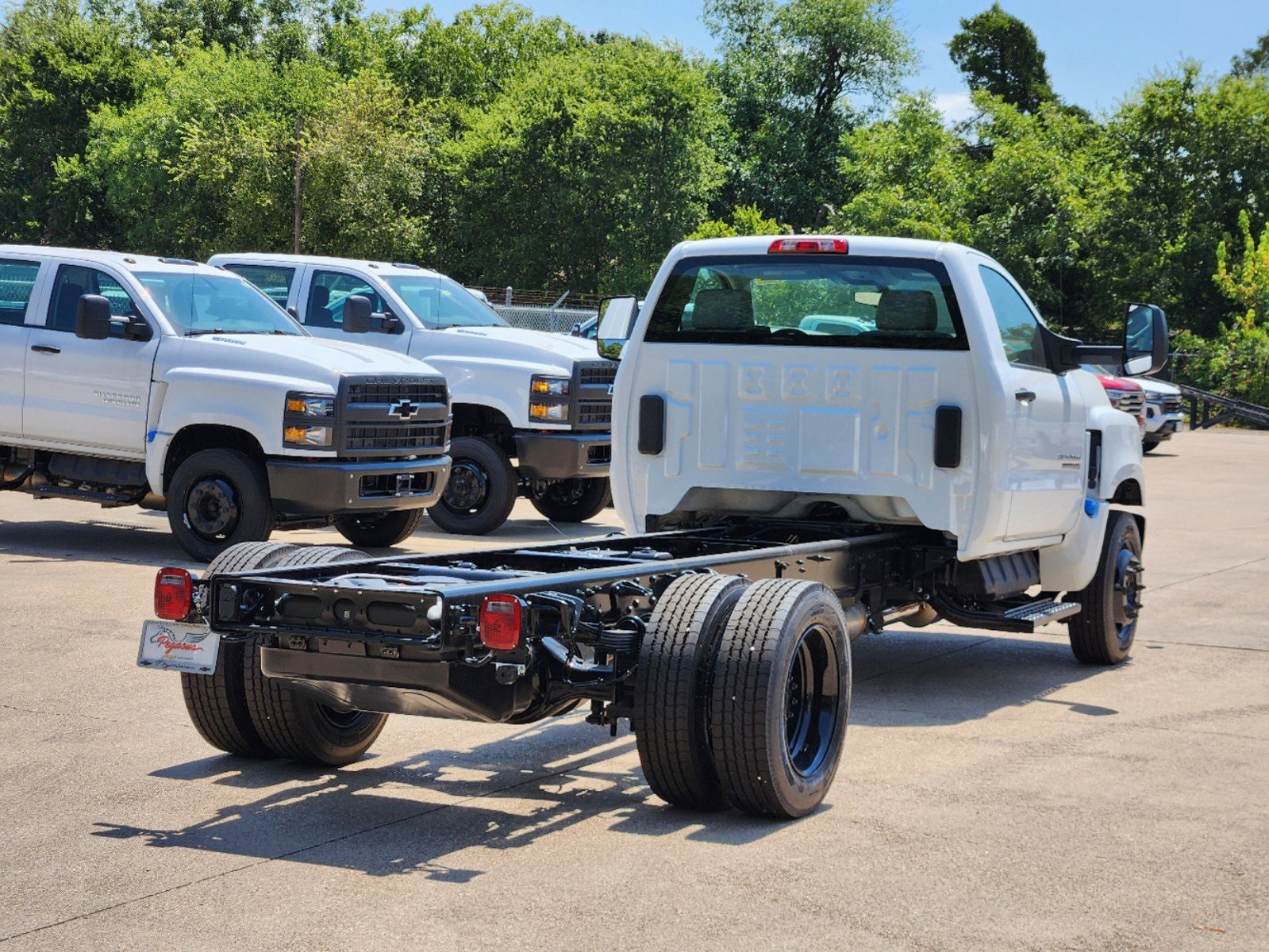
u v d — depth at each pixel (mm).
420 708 5141
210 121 68438
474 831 5082
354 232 56781
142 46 92875
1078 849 4938
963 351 7035
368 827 5121
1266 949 4035
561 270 69125
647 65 65062
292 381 11375
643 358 7535
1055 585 8188
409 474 11914
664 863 4734
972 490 7047
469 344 14156
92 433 12031
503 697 5035
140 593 10031
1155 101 56594
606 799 5543
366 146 57281
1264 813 5406
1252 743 6547
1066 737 6648
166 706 6934
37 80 79625
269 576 5250
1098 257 58094
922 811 5398
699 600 5203
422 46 80250
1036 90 79312
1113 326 60125
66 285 12320
